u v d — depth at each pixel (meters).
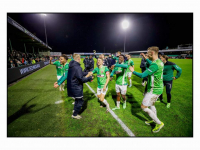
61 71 3.98
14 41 13.90
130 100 3.44
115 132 2.04
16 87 4.73
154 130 2.02
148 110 1.95
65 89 4.51
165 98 3.54
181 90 4.30
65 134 2.00
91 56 6.75
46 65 15.22
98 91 2.61
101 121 2.33
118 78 2.67
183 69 9.91
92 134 1.99
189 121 2.32
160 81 1.83
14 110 2.79
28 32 10.60
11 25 7.61
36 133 2.02
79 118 2.43
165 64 2.76
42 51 25.33
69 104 3.13
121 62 2.59
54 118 2.45
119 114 2.60
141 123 2.28
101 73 2.46
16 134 1.99
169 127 2.15
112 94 3.96
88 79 2.15
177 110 2.77
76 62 2.15
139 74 1.85
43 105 3.07
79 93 2.18
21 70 6.64
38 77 6.89
